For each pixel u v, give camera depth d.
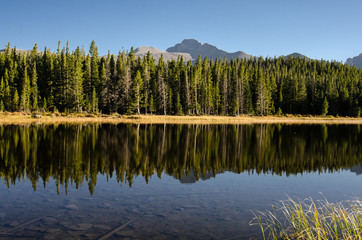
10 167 14.83
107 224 7.29
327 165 17.22
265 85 90.19
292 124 59.22
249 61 157.50
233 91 85.00
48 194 10.05
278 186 11.91
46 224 7.23
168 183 12.05
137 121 59.75
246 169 15.65
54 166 15.26
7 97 69.12
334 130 43.78
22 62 86.44
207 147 24.27
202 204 9.14
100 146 23.19
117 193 10.30
